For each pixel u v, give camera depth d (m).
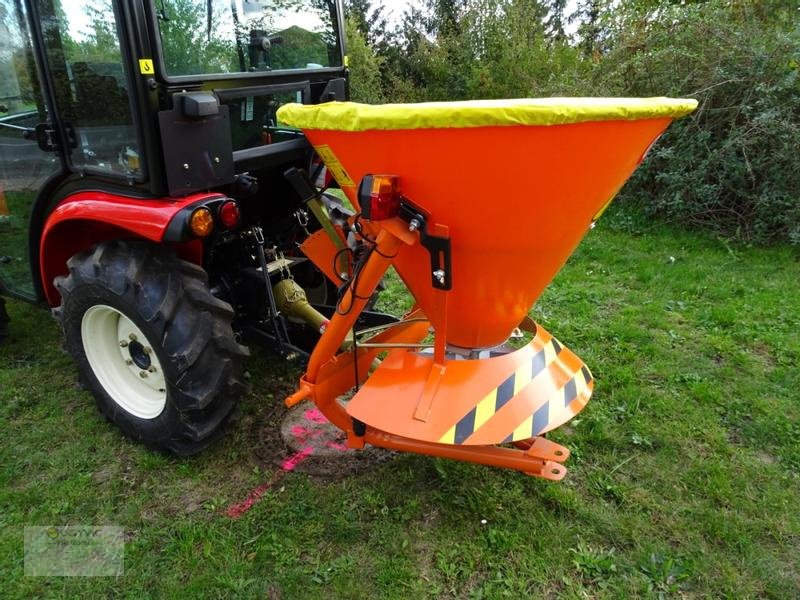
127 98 2.20
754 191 5.80
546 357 2.29
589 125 1.66
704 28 6.08
